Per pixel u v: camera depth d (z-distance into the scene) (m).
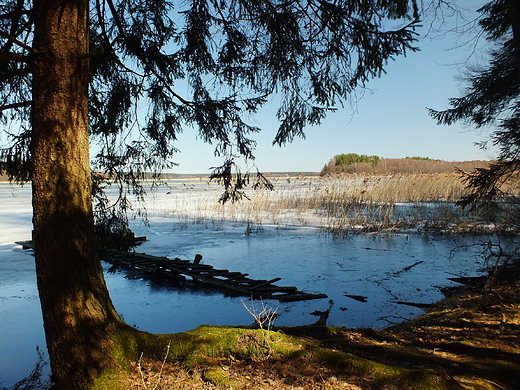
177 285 7.51
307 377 2.76
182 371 2.96
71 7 2.88
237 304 6.25
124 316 5.79
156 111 4.80
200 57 4.54
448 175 20.22
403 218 13.72
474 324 4.19
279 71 4.67
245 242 11.45
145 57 4.40
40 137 2.83
